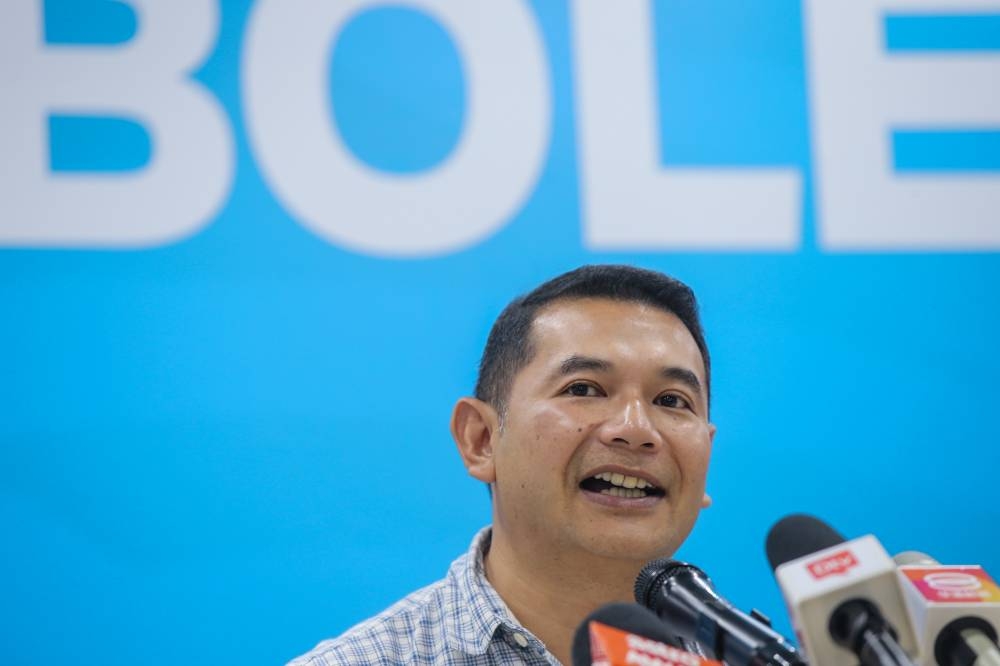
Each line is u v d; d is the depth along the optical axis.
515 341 7.00
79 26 10.17
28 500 9.62
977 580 4.15
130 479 9.76
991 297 10.89
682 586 4.89
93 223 9.97
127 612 9.62
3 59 10.02
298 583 9.84
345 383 10.12
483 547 7.39
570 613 6.84
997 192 10.98
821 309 10.72
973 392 10.77
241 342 10.04
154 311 9.97
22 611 9.50
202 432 9.90
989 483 10.70
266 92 10.34
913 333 10.77
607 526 6.47
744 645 4.42
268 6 10.43
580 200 10.55
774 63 10.93
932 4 11.12
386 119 10.46
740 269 10.66
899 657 3.70
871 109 10.96
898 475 10.63
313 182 10.30
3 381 9.70
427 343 10.25
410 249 10.34
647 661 3.77
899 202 10.90
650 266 10.54
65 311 9.85
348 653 6.86
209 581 9.75
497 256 10.41
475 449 7.23
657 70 10.78
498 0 10.69
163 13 10.29
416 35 10.59
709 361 7.35
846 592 3.84
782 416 10.56
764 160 10.80
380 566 9.96
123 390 9.84
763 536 10.43
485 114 10.56
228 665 9.68
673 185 10.66
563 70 10.69
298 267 10.20
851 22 11.05
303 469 9.98
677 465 6.61
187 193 10.13
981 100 11.06
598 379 6.66
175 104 10.20
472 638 6.85
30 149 9.97
